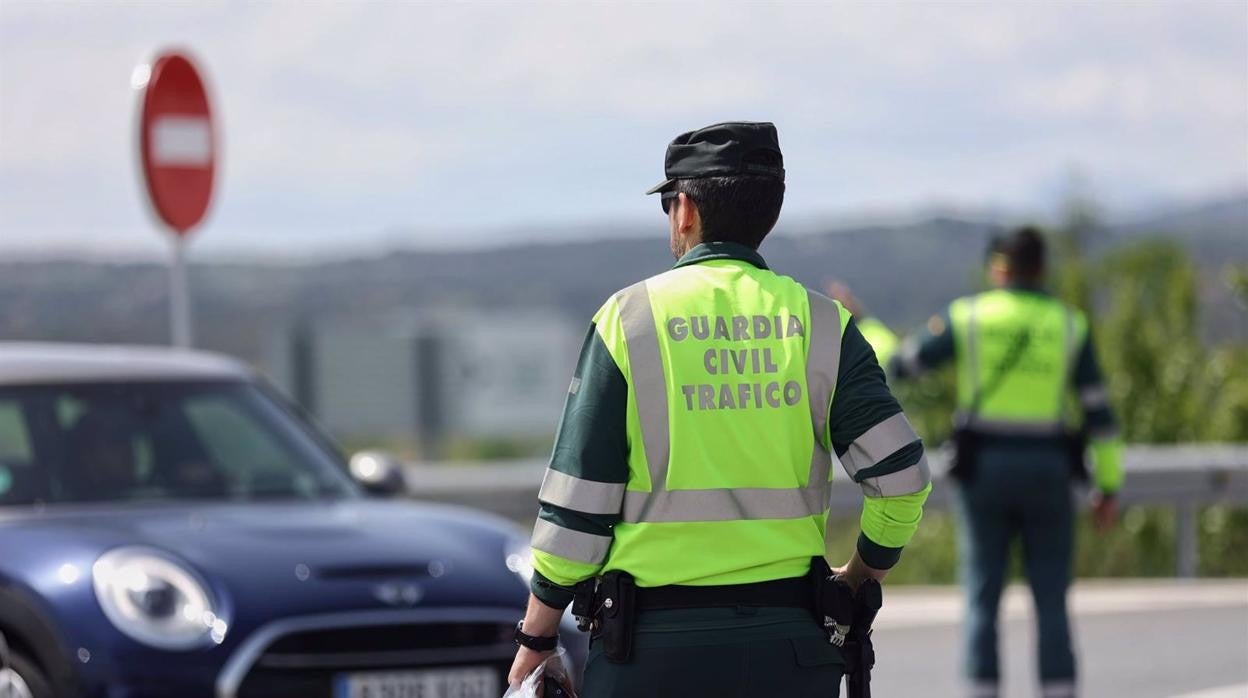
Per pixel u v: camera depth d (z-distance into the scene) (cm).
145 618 1585
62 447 1862
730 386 1040
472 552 1773
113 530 1709
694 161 1080
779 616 1039
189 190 2616
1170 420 4225
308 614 1614
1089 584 3319
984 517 2125
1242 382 4231
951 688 2328
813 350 1055
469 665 1664
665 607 1031
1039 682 2117
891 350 2200
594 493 1028
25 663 1616
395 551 1730
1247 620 2855
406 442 16138
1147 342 4294
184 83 2614
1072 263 4497
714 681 1029
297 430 2042
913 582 3656
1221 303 4388
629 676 1030
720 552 1033
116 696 1555
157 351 2106
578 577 1038
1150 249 4422
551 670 1066
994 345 2122
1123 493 3297
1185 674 2414
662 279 1064
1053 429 2125
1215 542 3775
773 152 1084
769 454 1041
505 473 3156
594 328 1053
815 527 1059
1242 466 3319
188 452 1914
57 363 1962
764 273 1076
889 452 1041
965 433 2125
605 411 1032
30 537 1691
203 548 1678
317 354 19175
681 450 1031
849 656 1071
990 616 2122
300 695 1603
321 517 1825
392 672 1636
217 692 1573
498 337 18925
